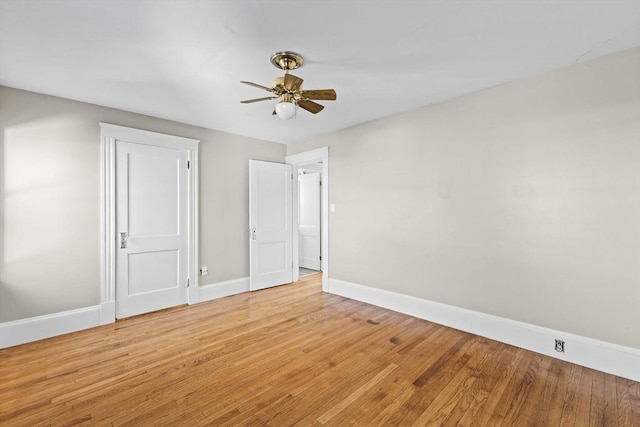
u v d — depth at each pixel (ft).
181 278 12.44
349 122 12.62
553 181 8.00
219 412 5.92
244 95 9.66
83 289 10.06
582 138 7.57
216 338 9.27
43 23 5.92
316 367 7.57
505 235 8.86
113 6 5.42
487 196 9.22
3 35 6.32
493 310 9.14
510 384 6.82
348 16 5.81
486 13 5.75
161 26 6.07
